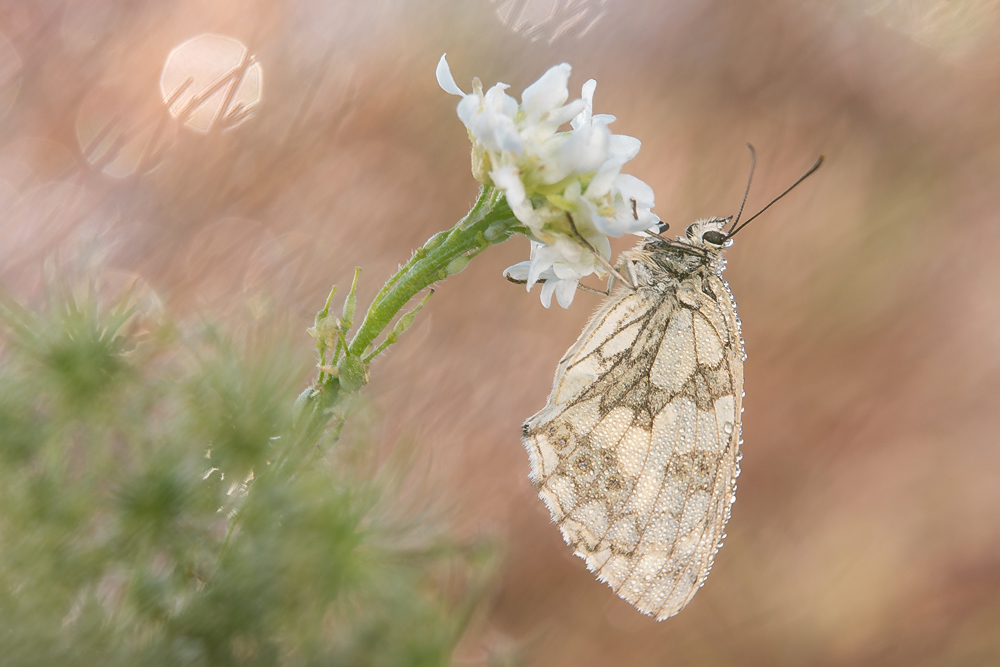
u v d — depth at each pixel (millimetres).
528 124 199
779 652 262
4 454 125
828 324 273
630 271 220
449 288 251
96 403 131
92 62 240
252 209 237
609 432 220
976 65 275
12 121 237
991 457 273
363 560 122
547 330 252
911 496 272
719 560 266
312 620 117
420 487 138
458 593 134
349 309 182
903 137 277
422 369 244
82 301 143
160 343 141
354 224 242
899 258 277
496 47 254
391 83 247
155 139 237
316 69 245
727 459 226
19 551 120
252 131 241
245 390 134
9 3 240
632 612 253
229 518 128
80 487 125
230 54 244
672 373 222
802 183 273
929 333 277
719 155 268
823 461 272
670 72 265
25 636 114
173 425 132
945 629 265
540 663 245
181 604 120
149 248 232
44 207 232
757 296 273
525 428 219
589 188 199
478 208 199
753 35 268
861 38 273
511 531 246
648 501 222
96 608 120
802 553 269
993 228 285
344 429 143
